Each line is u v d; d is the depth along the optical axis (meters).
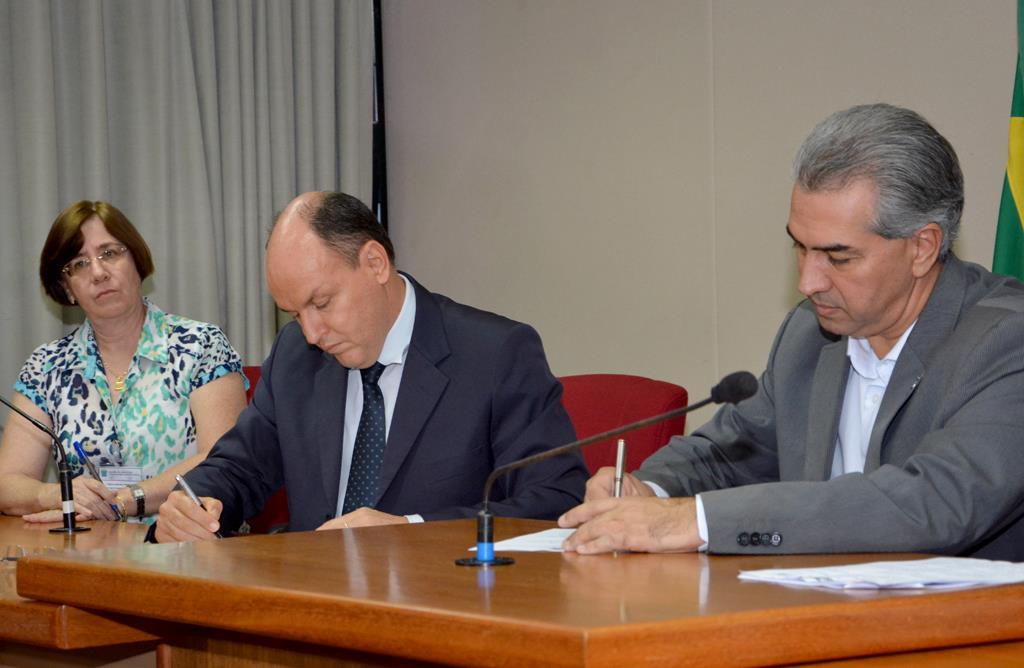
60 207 3.74
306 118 4.32
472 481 2.20
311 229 2.12
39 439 2.97
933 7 3.16
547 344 4.19
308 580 1.24
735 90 3.62
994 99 3.05
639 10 3.89
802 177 1.70
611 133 3.98
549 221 4.18
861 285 1.70
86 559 1.44
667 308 3.83
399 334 2.26
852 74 3.33
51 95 3.66
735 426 2.15
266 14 4.21
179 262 3.95
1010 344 1.62
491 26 4.36
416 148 4.63
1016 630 1.12
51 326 3.65
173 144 3.95
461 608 1.05
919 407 1.73
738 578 1.22
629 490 1.82
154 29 3.89
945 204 1.69
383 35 4.72
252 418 2.45
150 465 2.95
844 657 1.05
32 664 1.65
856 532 1.44
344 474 2.28
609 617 0.99
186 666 1.43
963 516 1.47
